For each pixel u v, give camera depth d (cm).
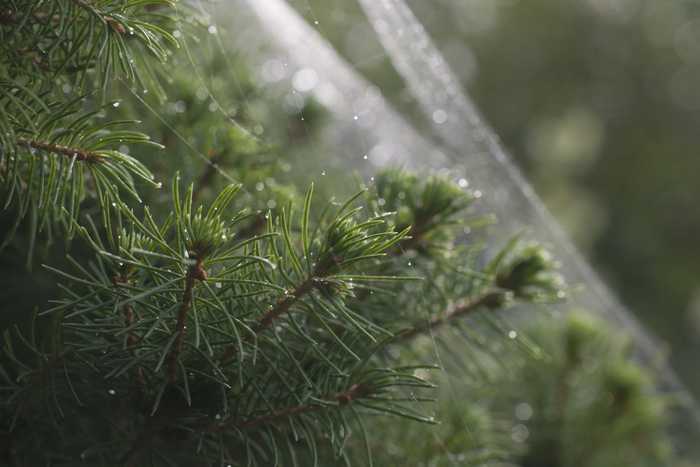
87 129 41
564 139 156
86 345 42
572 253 82
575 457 56
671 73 162
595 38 155
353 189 50
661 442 57
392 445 47
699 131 161
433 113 72
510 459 55
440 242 46
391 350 47
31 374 42
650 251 148
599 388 56
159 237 41
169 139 48
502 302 47
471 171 69
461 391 52
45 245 47
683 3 161
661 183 157
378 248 41
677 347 133
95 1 41
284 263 41
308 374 43
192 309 40
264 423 42
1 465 43
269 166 48
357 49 75
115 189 41
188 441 43
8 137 40
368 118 70
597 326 57
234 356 42
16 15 41
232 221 41
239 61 53
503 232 68
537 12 151
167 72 46
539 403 56
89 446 43
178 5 46
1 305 46
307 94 57
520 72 149
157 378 42
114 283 41
